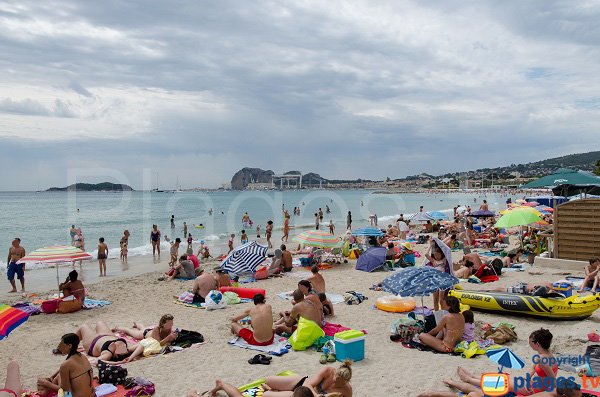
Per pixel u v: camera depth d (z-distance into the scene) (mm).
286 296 13258
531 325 9758
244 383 7246
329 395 5621
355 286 14562
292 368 7836
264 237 36000
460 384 6633
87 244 34969
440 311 8945
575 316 9828
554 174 18766
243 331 9250
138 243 35156
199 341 9422
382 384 7090
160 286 15578
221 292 13391
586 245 15336
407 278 9039
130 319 11508
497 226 15258
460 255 19797
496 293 10703
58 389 6730
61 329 10828
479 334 9227
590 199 15203
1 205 96938
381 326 10164
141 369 7938
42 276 19516
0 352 9242
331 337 9039
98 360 7582
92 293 14523
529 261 16828
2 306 6727
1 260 27625
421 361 8008
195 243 31953
